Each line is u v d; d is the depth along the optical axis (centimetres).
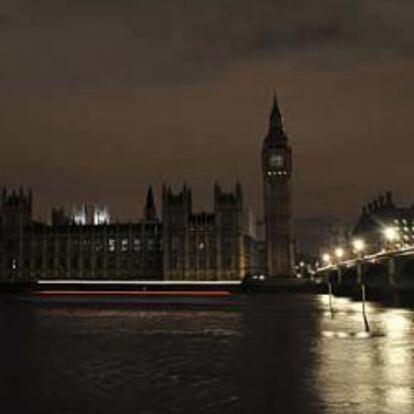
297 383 3688
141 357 5019
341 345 5591
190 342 6144
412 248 11681
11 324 8919
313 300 16212
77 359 4947
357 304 13625
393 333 6669
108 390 3588
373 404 3088
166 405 3170
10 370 4384
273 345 5728
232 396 3362
